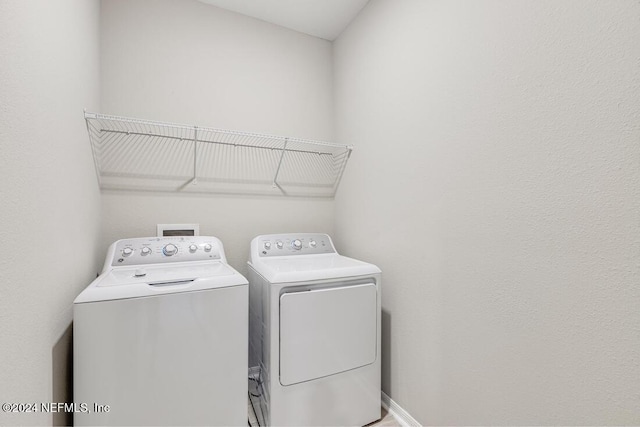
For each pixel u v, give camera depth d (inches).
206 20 79.9
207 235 80.1
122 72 70.4
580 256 34.5
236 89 83.5
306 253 79.7
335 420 59.2
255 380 66.1
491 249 45.3
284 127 90.4
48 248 37.3
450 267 52.9
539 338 38.9
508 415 42.8
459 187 50.9
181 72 76.8
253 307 69.8
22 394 30.7
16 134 29.4
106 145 69.1
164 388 45.4
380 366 64.7
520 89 40.8
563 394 36.3
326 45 97.4
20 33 30.2
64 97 43.3
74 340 40.7
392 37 68.3
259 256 73.7
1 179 26.7
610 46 31.8
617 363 31.6
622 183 31.0
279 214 89.9
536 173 39.0
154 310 45.1
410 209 62.8
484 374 46.5
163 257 63.2
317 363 57.3
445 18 53.4
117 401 42.6
